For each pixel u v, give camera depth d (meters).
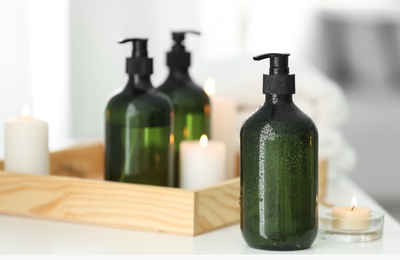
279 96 1.10
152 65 1.37
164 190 1.21
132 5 3.08
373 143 3.36
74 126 3.04
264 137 1.08
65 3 2.81
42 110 2.63
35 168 1.44
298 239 1.10
